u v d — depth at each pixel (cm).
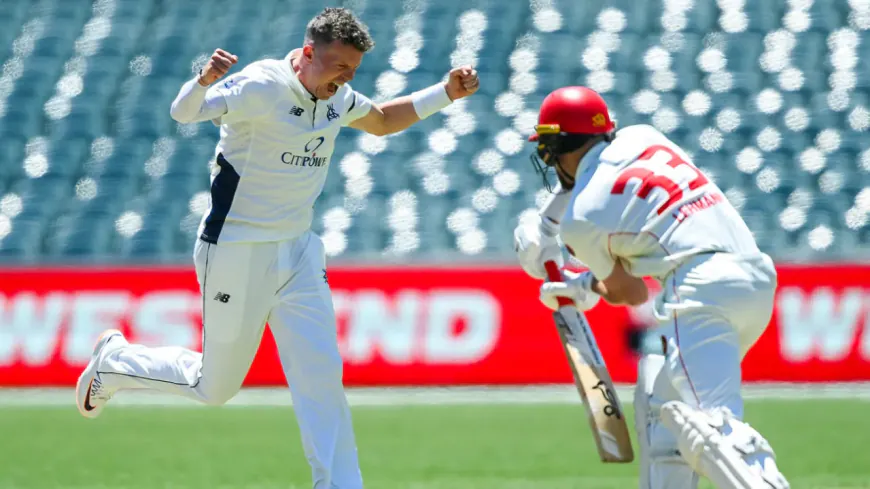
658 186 1321
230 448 2558
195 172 5181
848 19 5647
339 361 1487
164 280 3712
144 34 5859
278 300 1491
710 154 5159
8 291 3741
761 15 5688
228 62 1321
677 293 1306
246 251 1458
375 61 5572
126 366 1623
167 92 5575
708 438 1239
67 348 3725
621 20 5706
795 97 5350
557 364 3647
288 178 1448
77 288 3734
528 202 4919
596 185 1343
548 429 2820
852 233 4794
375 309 3688
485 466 2277
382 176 5059
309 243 1505
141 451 2520
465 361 3659
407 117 1628
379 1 5875
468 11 5788
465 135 5222
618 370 3569
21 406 3375
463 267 3688
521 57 5550
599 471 2205
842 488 1942
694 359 1288
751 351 3591
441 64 5547
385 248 4744
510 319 3662
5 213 5016
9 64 5747
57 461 2380
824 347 3584
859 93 5344
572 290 1491
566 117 1383
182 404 3428
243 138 1429
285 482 2091
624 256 1364
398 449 2520
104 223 4947
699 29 5656
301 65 1410
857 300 3578
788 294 3594
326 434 1465
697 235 1306
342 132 5256
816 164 5097
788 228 4822
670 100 5359
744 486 1209
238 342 1499
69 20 5956
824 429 2738
